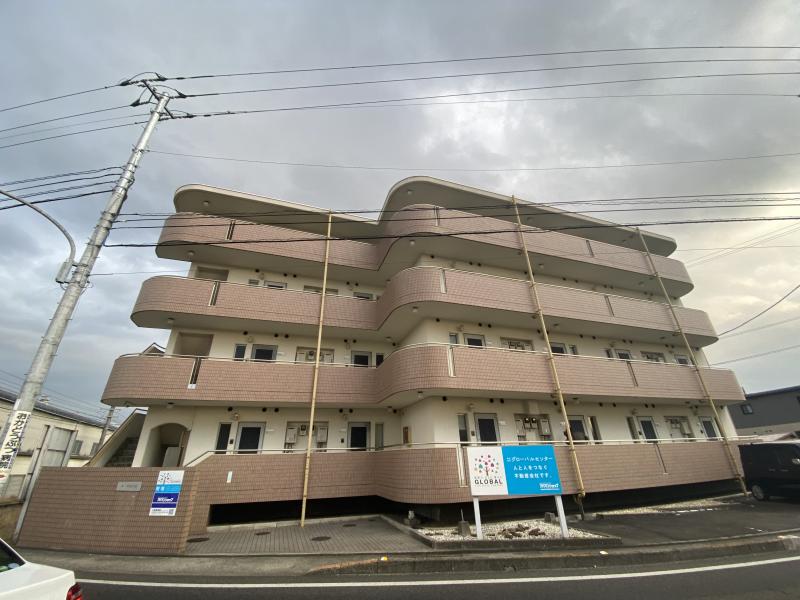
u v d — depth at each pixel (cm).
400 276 1277
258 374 1218
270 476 1093
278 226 1611
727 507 1132
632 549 690
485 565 630
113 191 852
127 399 1140
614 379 1329
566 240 1589
